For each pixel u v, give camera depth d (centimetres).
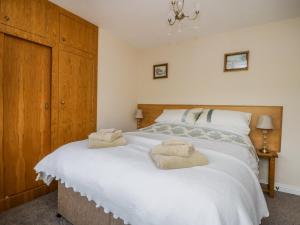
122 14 245
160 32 297
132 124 370
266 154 231
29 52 206
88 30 270
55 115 231
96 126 292
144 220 97
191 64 318
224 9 222
